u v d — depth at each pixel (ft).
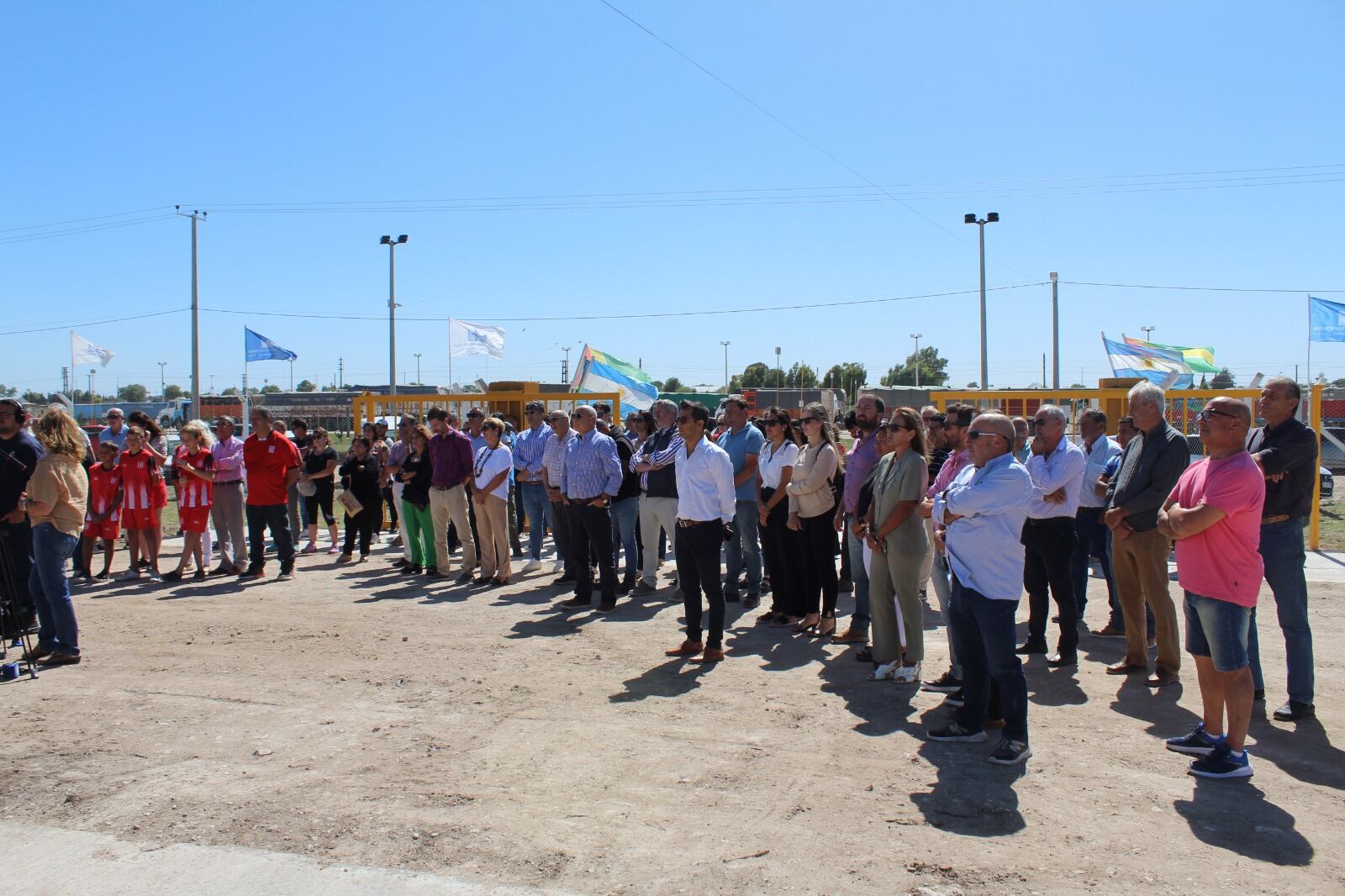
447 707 18.89
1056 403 43.34
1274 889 11.35
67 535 22.20
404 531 36.35
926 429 26.25
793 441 26.27
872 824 13.29
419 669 21.77
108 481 35.04
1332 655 22.66
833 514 24.79
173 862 12.36
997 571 15.76
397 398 47.16
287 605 29.66
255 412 34.04
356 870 12.05
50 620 22.94
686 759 15.92
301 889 11.60
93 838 13.12
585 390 57.88
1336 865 11.98
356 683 20.70
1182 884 11.48
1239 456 14.94
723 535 22.33
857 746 16.57
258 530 34.71
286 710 18.75
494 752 16.28
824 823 13.34
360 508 38.63
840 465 26.16
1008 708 15.75
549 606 29.17
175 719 18.21
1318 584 31.91
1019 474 15.81
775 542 26.30
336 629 26.09
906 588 20.06
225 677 21.16
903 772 15.29
